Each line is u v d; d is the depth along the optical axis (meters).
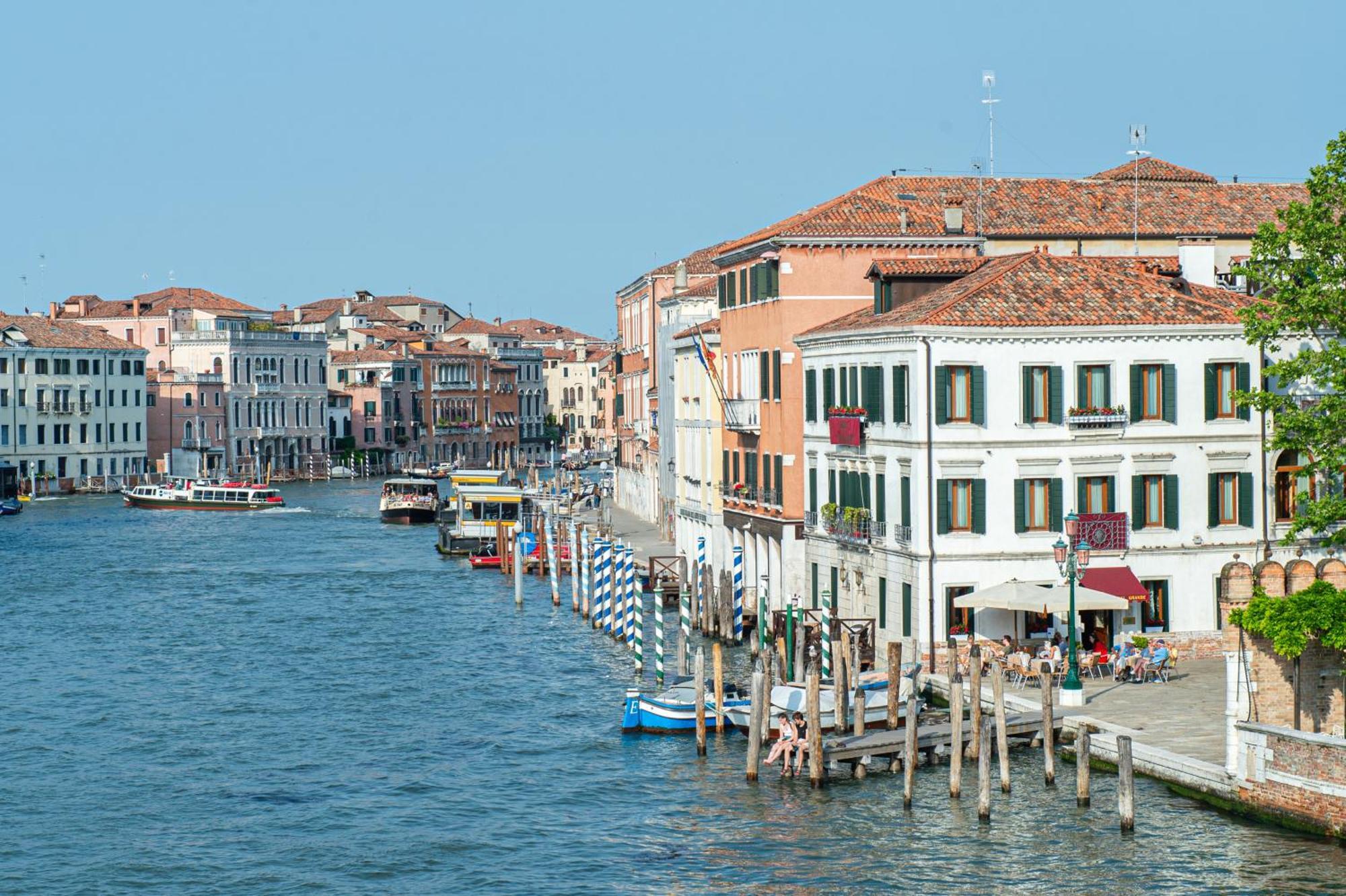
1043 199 81.75
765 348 79.75
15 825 50.31
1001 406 61.00
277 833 49.38
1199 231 80.44
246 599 98.19
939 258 72.50
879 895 42.31
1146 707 53.75
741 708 58.94
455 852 47.34
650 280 129.88
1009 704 54.72
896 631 63.53
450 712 64.75
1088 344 61.41
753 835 47.16
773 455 79.00
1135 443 61.69
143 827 50.09
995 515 61.06
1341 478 62.62
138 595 100.38
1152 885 41.59
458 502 132.75
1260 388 62.50
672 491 111.50
